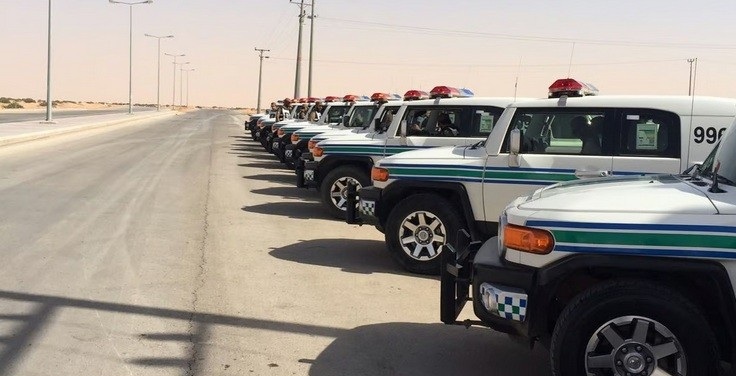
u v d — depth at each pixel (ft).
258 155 77.87
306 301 19.89
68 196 38.60
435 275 23.52
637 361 11.77
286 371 14.66
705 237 11.76
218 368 14.66
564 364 12.07
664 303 11.60
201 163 64.39
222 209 36.76
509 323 13.05
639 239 12.07
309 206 39.22
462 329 17.89
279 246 27.58
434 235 23.35
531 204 13.41
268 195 43.47
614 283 12.02
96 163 59.21
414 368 15.16
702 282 12.10
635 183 13.96
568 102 22.18
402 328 17.84
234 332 16.99
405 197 24.22
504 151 22.59
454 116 30.96
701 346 11.50
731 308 11.79
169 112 323.78
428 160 23.54
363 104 46.06
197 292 20.33
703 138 21.03
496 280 13.15
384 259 25.82
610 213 12.42
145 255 24.75
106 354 15.19
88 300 19.07
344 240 29.32
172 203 37.88
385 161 24.30
